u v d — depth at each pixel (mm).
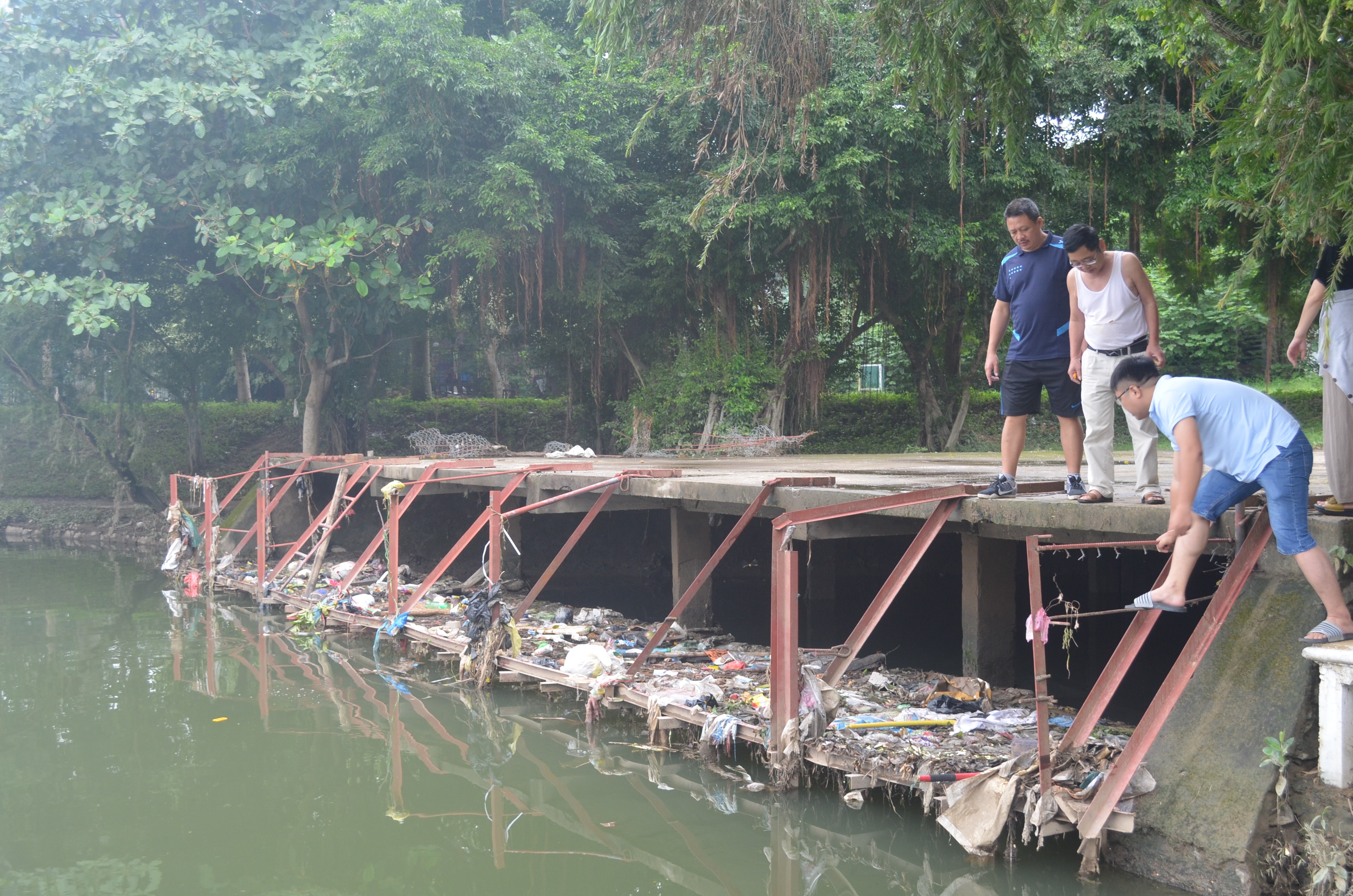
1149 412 4551
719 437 17328
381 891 4941
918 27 6008
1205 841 4242
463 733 7590
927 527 6000
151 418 23781
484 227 16703
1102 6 5945
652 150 17953
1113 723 6242
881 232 16078
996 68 5871
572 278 18234
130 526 21797
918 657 10281
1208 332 25719
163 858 5379
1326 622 4223
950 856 5027
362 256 17219
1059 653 10555
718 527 14664
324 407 19859
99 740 7555
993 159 15352
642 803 6078
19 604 13875
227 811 6098
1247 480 4262
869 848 5289
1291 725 4301
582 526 9273
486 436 23703
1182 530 4219
